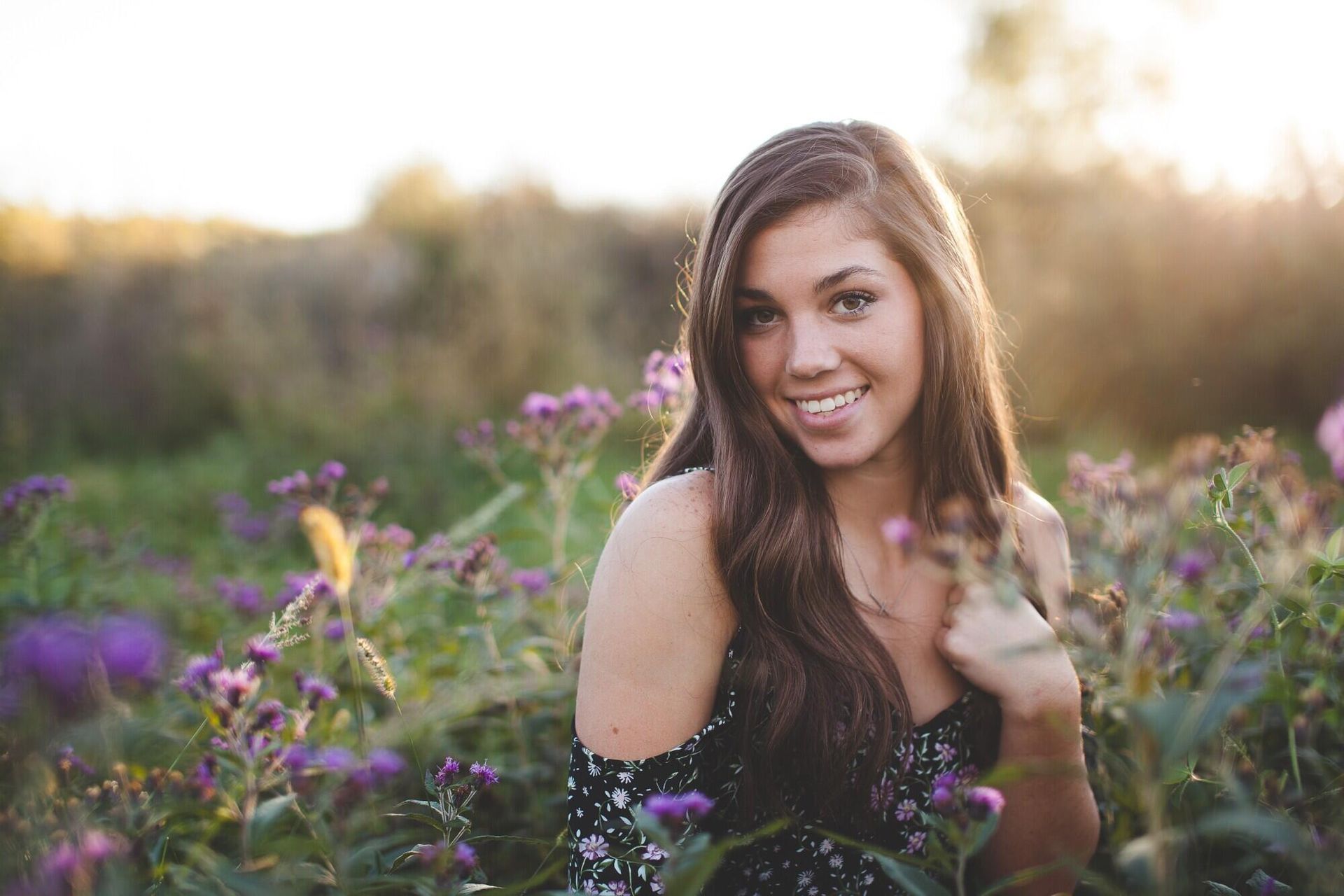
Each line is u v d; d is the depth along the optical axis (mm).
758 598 1365
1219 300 7039
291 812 1472
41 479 2701
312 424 7797
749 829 1410
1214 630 1531
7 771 1209
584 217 11016
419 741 1893
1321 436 1131
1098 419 6898
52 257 10000
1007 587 1147
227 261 10570
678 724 1352
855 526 1512
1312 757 1460
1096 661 1096
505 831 1760
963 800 1085
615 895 1283
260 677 1407
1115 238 7652
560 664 2066
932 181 1479
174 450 8875
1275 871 1286
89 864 972
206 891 1106
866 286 1354
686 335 1653
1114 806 1576
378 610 2262
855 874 1431
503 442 4734
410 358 8586
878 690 1374
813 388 1373
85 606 2756
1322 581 1367
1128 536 1082
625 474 1942
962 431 1466
